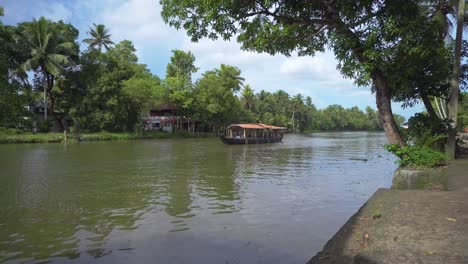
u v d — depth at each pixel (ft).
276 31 30.12
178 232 23.95
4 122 131.23
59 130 163.94
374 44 33.06
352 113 482.69
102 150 97.19
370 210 22.85
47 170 55.93
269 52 34.14
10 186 42.01
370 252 14.75
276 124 298.97
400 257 13.93
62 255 20.35
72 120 174.70
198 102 195.93
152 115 218.38
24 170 55.93
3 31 124.67
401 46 31.76
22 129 140.77
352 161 69.51
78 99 159.22
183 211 29.50
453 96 46.29
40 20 137.18
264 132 153.28
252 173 52.11
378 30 31.81
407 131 48.06
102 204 32.48
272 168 58.29
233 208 30.25
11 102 111.75
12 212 29.96
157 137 177.68
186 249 20.80
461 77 51.60
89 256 20.11
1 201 34.01
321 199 33.42
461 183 29.73
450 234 16.35
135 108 177.06
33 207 31.65
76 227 25.54
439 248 14.64
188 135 196.85
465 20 56.59
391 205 23.26
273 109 320.91
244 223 25.71
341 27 32.63
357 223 20.30
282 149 105.50
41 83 155.12
